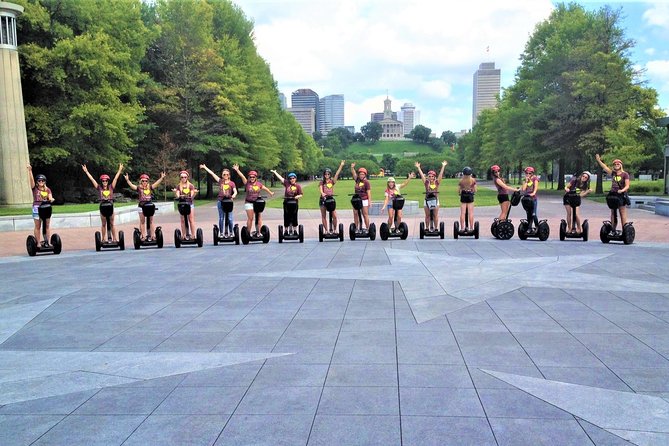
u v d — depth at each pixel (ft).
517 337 19.75
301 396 14.67
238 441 12.26
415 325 21.54
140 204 46.83
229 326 21.81
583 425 12.82
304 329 21.18
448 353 18.06
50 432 12.90
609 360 17.22
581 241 47.55
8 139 79.05
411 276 31.60
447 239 50.21
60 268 37.45
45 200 43.78
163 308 25.05
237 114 132.46
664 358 17.37
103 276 33.83
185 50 126.82
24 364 17.79
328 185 48.70
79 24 99.04
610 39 126.41
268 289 28.89
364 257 39.27
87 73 93.61
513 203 48.85
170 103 123.13
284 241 50.42
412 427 12.80
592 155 129.08
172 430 12.86
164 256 42.14
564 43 136.87
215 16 151.43
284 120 215.31
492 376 15.96
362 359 17.57
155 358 18.12
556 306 24.25
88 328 21.97
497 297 26.16
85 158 104.01
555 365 16.81
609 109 119.44
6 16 77.92
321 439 12.28
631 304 24.47
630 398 14.32
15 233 62.13
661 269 33.14
